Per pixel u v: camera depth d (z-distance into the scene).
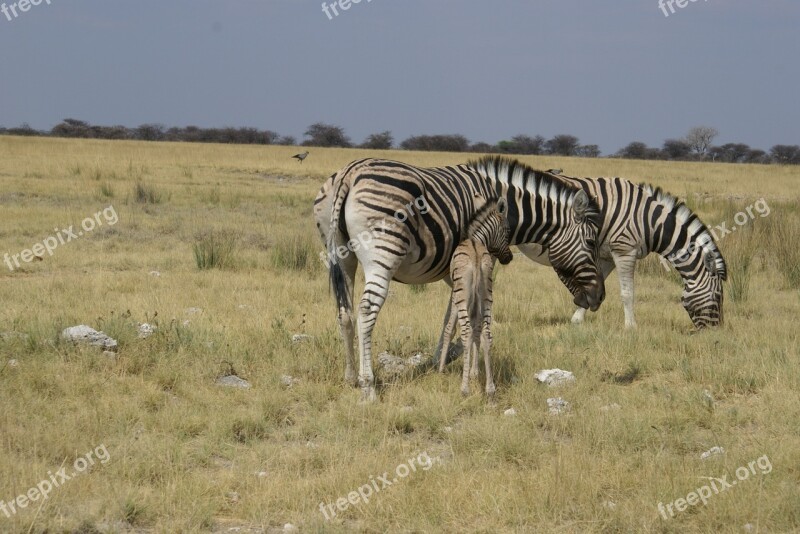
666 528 7.61
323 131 140.88
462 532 7.53
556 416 10.44
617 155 146.38
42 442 8.84
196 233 25.72
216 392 10.99
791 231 24.33
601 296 13.70
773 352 13.15
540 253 15.15
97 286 17.06
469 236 11.31
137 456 8.74
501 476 8.57
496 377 12.04
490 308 11.13
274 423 10.23
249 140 138.62
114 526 7.30
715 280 15.15
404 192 10.79
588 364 12.70
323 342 13.12
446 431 10.05
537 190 13.30
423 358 12.99
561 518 7.75
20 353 11.62
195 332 13.09
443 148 132.25
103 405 10.02
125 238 24.36
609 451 9.34
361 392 10.96
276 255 21.47
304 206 35.38
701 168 80.69
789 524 7.60
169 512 7.67
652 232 15.25
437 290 18.95
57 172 43.00
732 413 10.59
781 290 20.19
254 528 7.55
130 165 46.75
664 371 12.73
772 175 69.56
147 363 11.73
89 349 11.71
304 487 8.23
